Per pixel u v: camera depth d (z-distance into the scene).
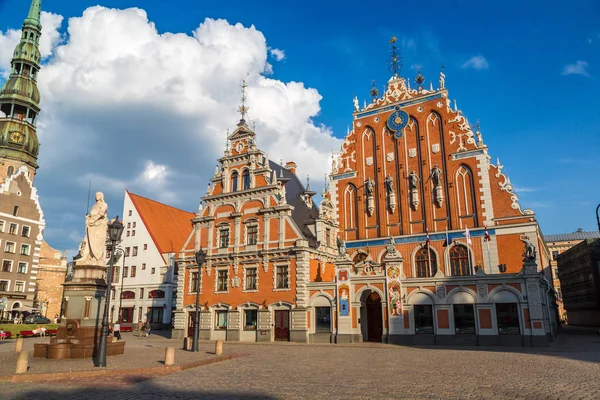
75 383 17.14
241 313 45.56
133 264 75.06
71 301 26.09
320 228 47.50
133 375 19.27
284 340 42.69
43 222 75.25
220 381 17.61
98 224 27.70
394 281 39.12
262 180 48.28
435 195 47.91
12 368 20.45
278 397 14.09
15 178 71.94
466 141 47.75
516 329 34.56
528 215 43.34
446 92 49.91
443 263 45.78
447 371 19.81
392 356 27.41
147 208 80.19
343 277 41.12
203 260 31.94
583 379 17.14
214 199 51.00
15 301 68.50
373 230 50.47
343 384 16.45
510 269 42.94
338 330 40.19
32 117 84.44
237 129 51.47
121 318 73.56
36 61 85.38
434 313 37.19
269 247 45.66
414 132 51.09
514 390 14.83
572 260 78.75
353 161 53.84
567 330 60.97
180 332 48.72
